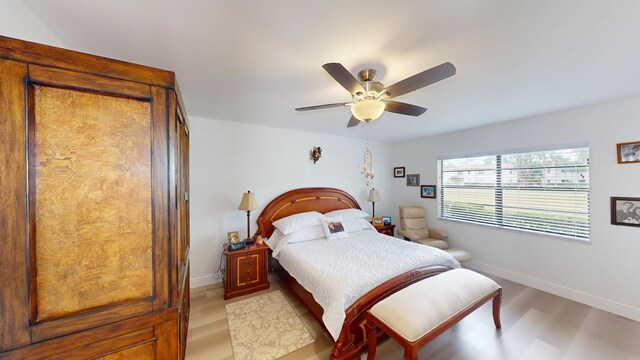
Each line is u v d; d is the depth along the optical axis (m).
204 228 2.90
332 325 1.60
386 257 2.27
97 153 0.90
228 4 0.99
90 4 0.98
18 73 0.76
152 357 1.00
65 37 1.21
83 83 0.87
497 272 3.16
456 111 2.58
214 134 2.94
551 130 2.65
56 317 0.84
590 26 1.13
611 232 2.28
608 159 2.28
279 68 1.59
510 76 1.70
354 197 4.21
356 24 1.12
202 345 1.84
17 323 0.77
